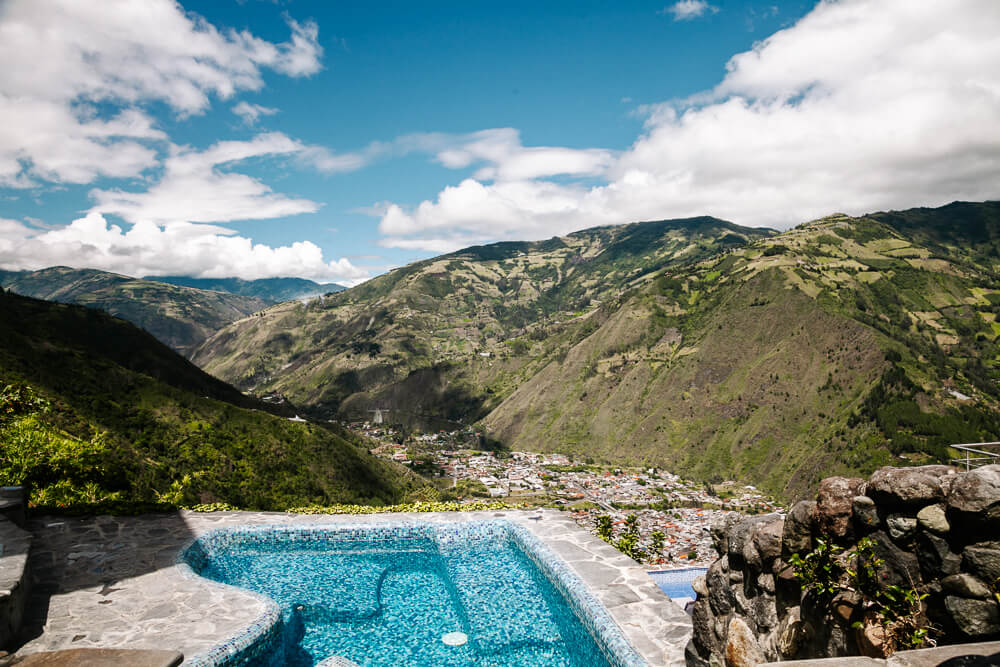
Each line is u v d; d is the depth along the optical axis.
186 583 10.41
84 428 44.25
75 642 8.11
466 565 14.25
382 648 10.64
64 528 13.45
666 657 8.21
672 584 19.34
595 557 12.62
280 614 9.59
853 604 4.73
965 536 4.04
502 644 10.53
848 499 5.14
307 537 14.84
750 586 6.33
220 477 66.06
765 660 5.75
